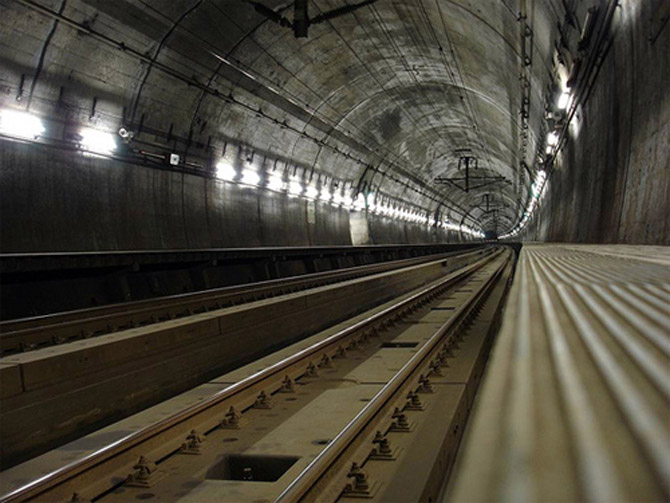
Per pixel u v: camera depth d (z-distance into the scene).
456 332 7.91
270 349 9.27
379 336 9.04
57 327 8.01
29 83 13.21
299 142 25.89
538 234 35.91
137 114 16.50
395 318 10.45
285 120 23.66
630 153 9.54
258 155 23.39
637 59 9.00
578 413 0.97
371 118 29.73
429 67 25.09
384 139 33.84
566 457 0.79
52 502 3.24
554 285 3.12
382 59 23.52
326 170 30.30
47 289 10.99
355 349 8.05
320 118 25.67
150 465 3.79
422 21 19.38
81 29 13.33
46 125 13.88
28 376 5.01
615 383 1.12
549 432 0.89
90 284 11.92
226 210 21.56
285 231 26.23
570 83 14.15
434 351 6.70
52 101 13.90
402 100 29.64
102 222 15.52
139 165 17.08
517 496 0.68
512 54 17.53
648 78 8.41
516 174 46.00
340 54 21.67
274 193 25.59
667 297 2.27
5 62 12.53
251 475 4.00
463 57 21.88
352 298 13.49
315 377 6.43
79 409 5.54
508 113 26.94
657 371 1.18
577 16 11.51
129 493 3.50
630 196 9.34
